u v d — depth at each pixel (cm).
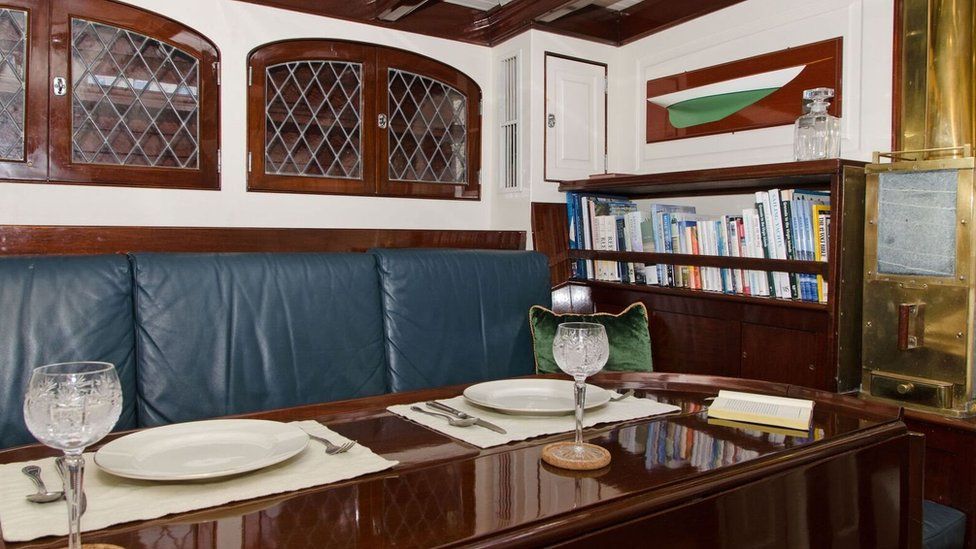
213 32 294
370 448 116
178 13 286
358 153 332
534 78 341
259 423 120
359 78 332
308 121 319
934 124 233
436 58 353
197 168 293
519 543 82
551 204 347
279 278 217
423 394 157
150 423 192
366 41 331
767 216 259
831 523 118
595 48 359
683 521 97
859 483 123
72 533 73
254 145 305
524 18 337
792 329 246
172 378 195
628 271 317
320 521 85
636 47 357
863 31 255
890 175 219
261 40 305
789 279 252
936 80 232
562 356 111
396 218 345
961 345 204
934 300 209
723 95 309
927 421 207
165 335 196
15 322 176
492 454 113
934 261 209
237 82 300
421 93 351
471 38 362
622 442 120
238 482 97
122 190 278
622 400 151
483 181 373
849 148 261
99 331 186
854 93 258
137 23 278
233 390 204
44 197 263
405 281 243
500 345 258
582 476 102
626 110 364
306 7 314
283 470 102
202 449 109
